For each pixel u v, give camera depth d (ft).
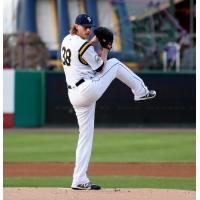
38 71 251.80
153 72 250.37
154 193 95.86
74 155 170.40
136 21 277.23
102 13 277.03
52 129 247.09
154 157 166.30
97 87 91.91
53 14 278.05
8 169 145.59
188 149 183.93
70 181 125.49
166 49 267.59
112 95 250.98
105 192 95.25
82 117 94.68
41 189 99.66
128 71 94.17
